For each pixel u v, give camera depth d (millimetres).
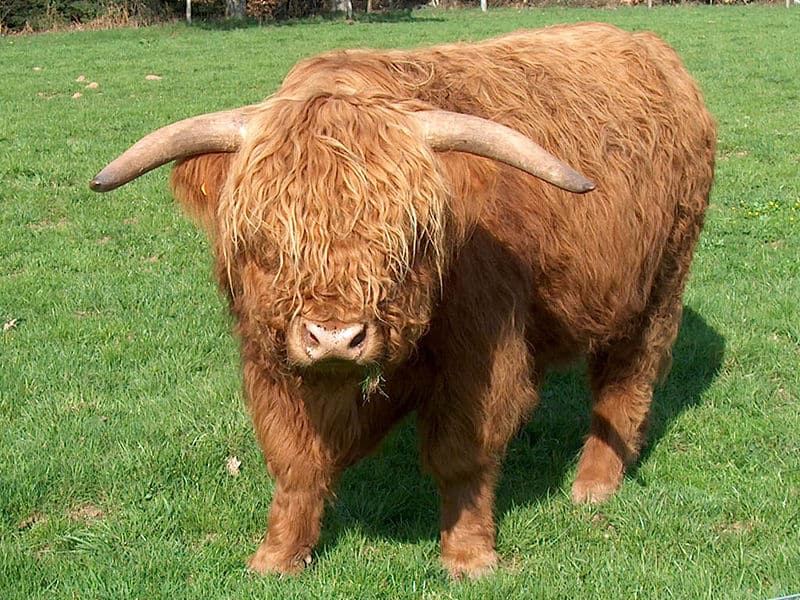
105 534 4543
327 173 2947
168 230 9477
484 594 4070
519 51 4637
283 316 3039
